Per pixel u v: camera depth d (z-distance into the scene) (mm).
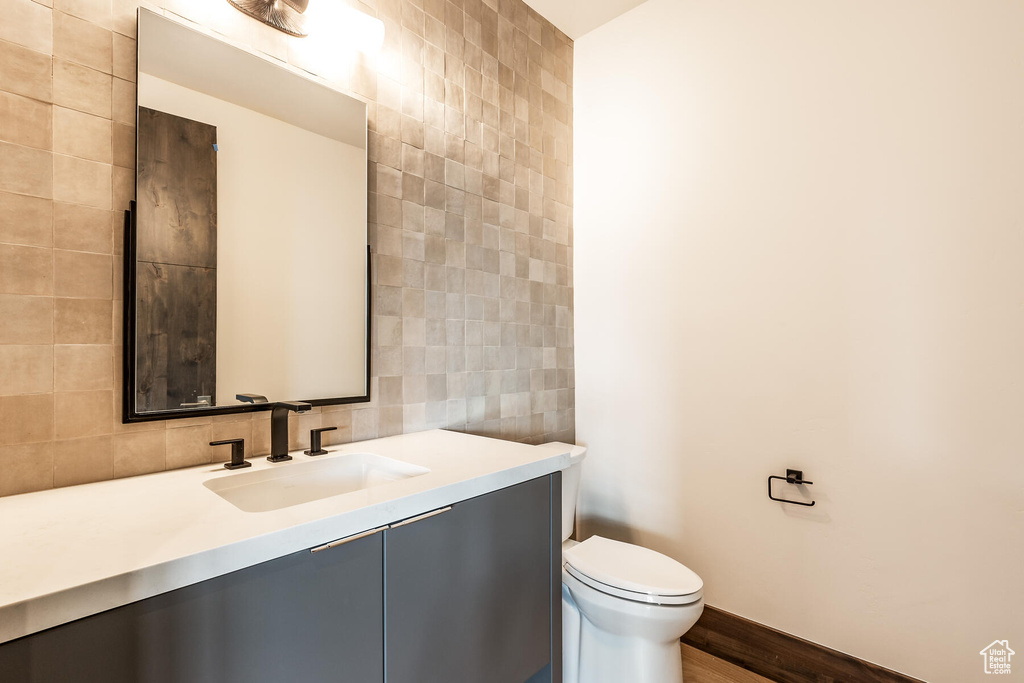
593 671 1600
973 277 1442
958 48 1478
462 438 1543
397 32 1623
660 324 2127
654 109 2156
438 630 992
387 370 1568
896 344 1566
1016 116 1389
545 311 2234
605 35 2334
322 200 1376
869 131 1624
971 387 1442
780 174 1808
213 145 1169
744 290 1891
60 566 600
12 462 914
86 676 568
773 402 1814
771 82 1833
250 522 766
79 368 990
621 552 1747
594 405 2352
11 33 925
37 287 945
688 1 2057
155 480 1021
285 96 1309
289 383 1299
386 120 1583
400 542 917
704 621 1964
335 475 1262
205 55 1165
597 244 2354
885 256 1589
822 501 1700
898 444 1558
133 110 1073
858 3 1652
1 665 512
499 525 1142
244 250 1217
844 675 1633
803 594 1737
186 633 649
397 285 1606
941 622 1478
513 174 2072
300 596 769
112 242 1036
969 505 1440
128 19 1071
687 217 2049
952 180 1479
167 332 1084
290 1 1272
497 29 2016
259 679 720
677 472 2068
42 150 954
